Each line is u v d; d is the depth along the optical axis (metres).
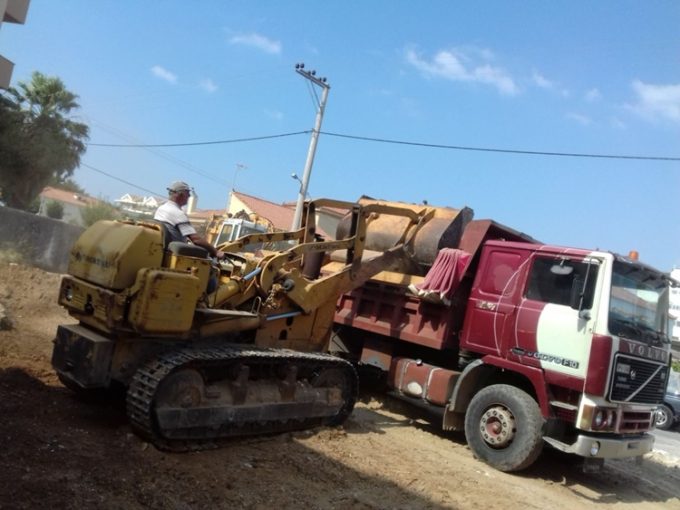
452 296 7.87
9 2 15.05
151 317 4.97
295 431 6.45
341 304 9.55
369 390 9.98
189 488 4.43
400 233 8.80
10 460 4.14
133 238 5.11
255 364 5.94
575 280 6.79
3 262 12.59
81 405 5.71
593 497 6.92
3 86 14.19
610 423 6.67
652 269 7.26
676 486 8.71
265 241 7.47
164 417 4.92
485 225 7.96
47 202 40.56
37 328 9.33
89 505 3.81
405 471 5.98
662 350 7.48
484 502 5.66
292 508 4.53
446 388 7.59
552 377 6.79
